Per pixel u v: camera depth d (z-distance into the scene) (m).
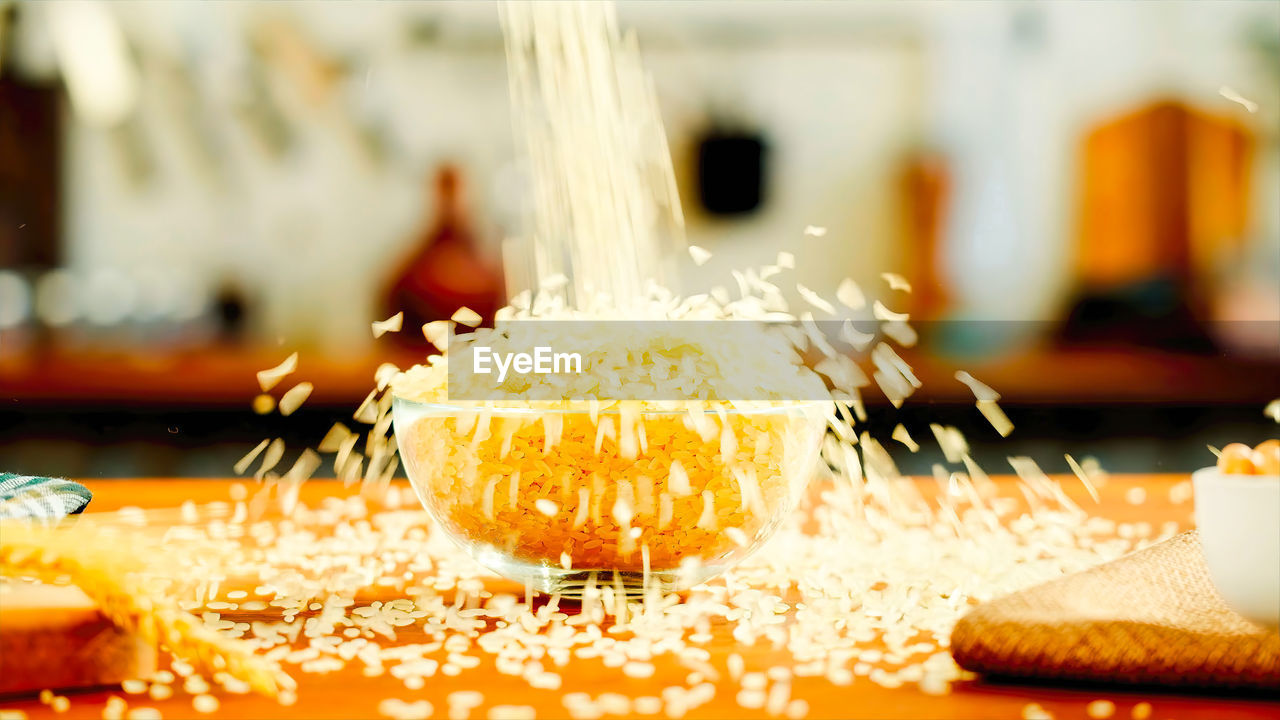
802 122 2.59
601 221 1.41
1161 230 2.60
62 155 2.56
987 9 2.59
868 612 0.58
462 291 2.43
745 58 2.57
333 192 2.58
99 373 2.20
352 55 2.56
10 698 0.43
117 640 0.45
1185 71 2.59
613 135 1.38
